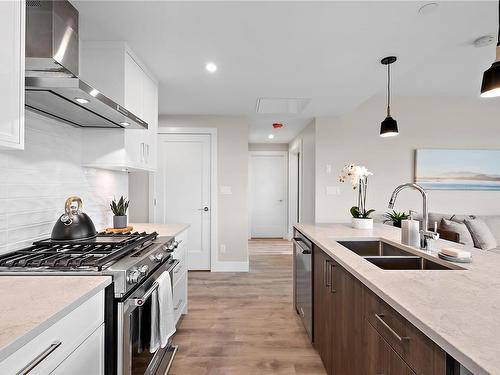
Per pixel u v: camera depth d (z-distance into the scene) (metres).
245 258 4.20
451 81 3.47
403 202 4.11
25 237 1.58
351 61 2.36
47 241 1.63
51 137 1.79
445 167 4.10
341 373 1.52
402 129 4.12
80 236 1.70
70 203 1.74
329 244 1.86
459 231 3.46
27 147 1.59
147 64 2.42
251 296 3.21
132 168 2.35
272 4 1.63
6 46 1.03
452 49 2.57
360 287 1.26
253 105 3.64
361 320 1.25
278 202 7.11
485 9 1.66
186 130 4.14
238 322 2.58
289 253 5.38
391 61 2.34
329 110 3.84
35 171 1.65
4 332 0.69
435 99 4.12
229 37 1.99
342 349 1.50
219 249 4.21
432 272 1.21
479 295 0.94
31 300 0.90
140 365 1.38
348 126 4.15
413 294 0.95
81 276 1.16
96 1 1.60
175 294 2.30
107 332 1.17
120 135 2.09
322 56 2.27
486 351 0.60
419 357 0.81
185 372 1.88
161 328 1.52
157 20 1.79
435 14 1.71
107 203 2.46
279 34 1.94
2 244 1.43
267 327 2.49
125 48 2.04
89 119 1.81
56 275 1.17
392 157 4.14
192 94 3.20
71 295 0.95
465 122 4.13
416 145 4.13
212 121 4.17
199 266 4.21
